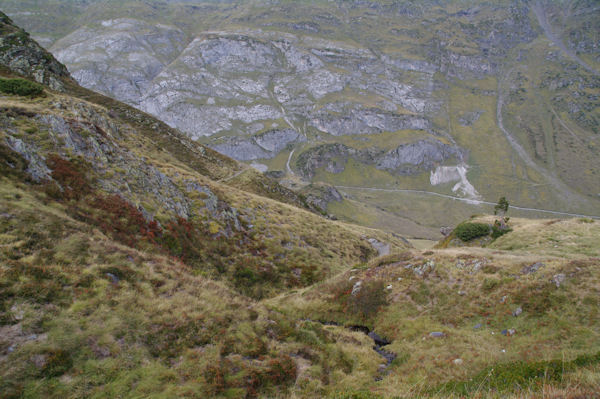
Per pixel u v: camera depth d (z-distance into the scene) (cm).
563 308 1998
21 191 2012
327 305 2933
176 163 6191
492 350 1847
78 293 1502
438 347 2027
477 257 2872
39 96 4172
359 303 2819
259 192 8419
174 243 2966
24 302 1326
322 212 12256
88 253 1789
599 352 1353
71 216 2152
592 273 2133
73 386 1145
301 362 1753
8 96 3875
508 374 1341
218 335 1666
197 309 1788
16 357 1134
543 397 1014
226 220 4106
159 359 1405
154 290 1797
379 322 2588
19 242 1584
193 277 2144
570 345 1730
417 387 1580
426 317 2452
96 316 1434
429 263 2923
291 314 2881
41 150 2544
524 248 4366
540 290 2198
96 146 3111
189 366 1420
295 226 5209
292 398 1448
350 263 5103
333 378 1702
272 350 1733
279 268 3962
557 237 4381
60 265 1590
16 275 1405
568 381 1132
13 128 2564
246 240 4106
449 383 1516
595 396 942
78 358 1243
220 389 1358
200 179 4797
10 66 6356
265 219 4825
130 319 1503
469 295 2491
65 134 2872
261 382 1487
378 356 2070
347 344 2136
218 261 3391
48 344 1225
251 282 3472
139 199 3019
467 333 2122
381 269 3192
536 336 1892
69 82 7781
